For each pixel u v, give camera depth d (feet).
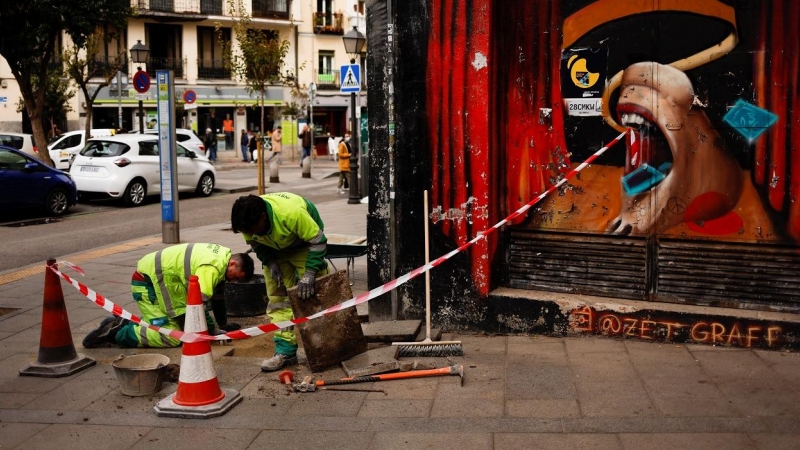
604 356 18.57
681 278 19.52
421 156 21.31
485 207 20.71
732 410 15.11
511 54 20.75
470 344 20.17
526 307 20.53
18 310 25.02
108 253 36.09
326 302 18.53
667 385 16.56
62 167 82.84
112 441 14.64
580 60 20.02
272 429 15.05
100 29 105.91
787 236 18.37
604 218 20.17
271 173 82.89
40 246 40.91
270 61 86.33
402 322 21.09
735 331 18.63
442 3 20.65
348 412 15.78
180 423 15.43
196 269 19.86
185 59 141.18
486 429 14.69
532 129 20.76
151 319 20.35
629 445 13.76
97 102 132.57
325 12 157.48
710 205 19.02
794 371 17.03
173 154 38.47
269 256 18.85
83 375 18.44
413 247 21.68
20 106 123.03
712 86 18.72
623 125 19.72
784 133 18.13
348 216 48.83
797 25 17.80
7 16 65.72
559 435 14.30
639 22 19.29
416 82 21.16
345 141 68.90
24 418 15.79
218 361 19.33
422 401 16.22
